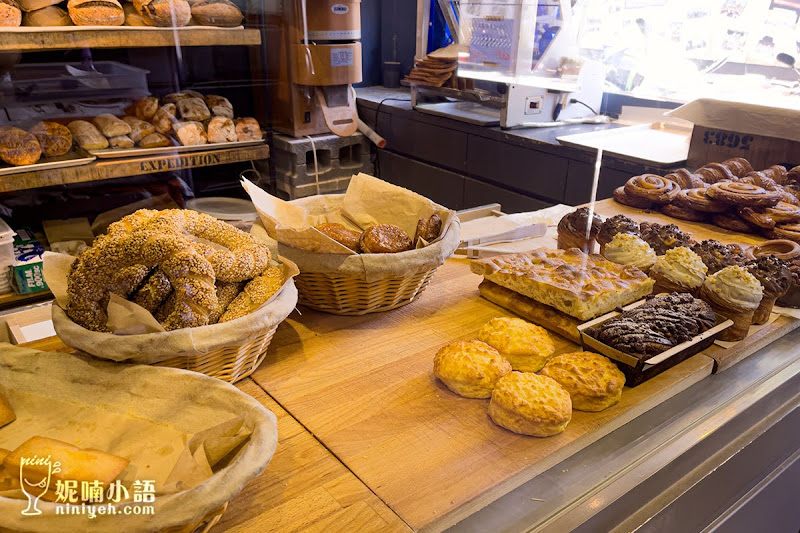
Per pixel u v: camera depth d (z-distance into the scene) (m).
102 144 1.92
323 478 0.88
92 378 0.93
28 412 0.90
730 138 2.37
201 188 2.13
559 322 1.27
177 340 0.92
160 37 1.84
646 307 1.24
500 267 1.41
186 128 1.99
